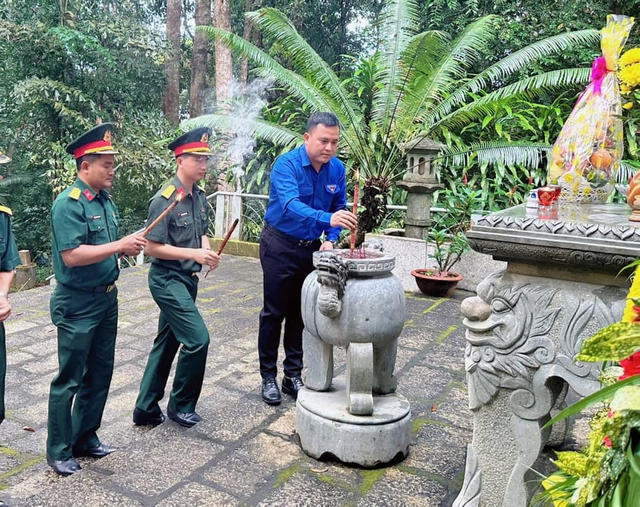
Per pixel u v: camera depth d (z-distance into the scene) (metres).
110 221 2.79
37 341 4.58
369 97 7.73
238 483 2.28
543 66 8.33
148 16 15.51
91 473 2.41
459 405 3.06
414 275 5.54
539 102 8.27
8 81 10.23
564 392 2.42
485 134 7.46
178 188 2.97
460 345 4.08
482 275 5.59
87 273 2.60
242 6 15.12
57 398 2.64
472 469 1.96
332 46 15.16
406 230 5.92
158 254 2.83
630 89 1.84
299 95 6.33
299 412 2.60
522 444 1.84
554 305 1.73
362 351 2.44
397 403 2.59
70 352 2.63
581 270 1.69
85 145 2.62
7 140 10.54
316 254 2.42
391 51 6.14
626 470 0.99
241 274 6.50
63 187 9.81
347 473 2.37
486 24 6.20
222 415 2.93
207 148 3.00
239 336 4.54
